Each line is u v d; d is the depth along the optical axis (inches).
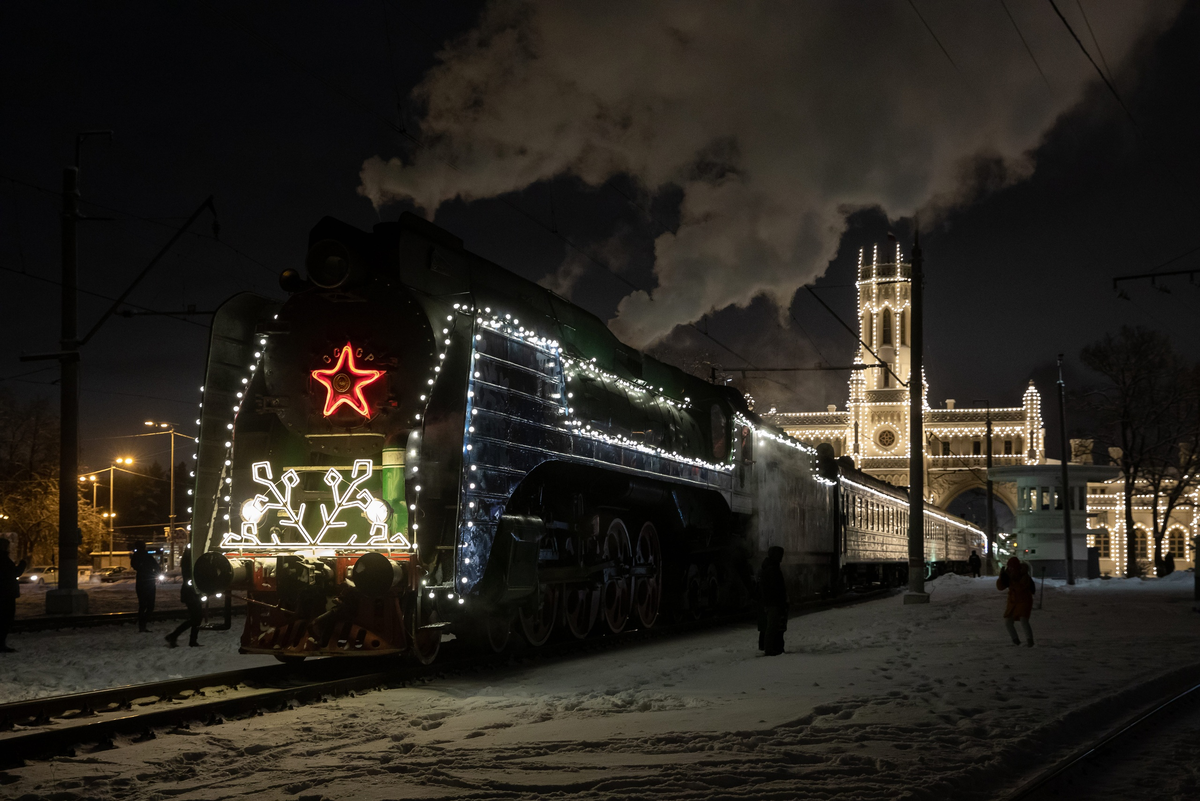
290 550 437.7
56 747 293.3
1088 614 903.1
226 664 507.5
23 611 969.5
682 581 758.5
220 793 253.6
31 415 2068.2
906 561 1732.3
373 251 455.2
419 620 425.1
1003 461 3789.4
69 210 853.8
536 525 507.2
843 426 3969.0
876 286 4074.8
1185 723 369.1
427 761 283.3
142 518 3585.1
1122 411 1955.0
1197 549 1104.8
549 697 397.7
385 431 441.7
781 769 270.1
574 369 589.0
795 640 652.1
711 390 852.6
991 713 355.9
